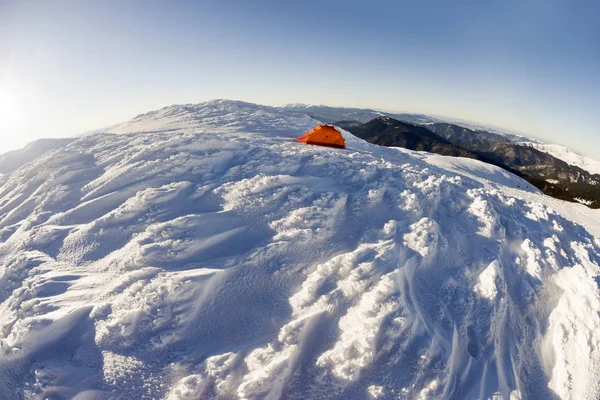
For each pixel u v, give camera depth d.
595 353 6.28
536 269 8.07
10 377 5.53
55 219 9.14
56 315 6.16
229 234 7.99
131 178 10.15
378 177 10.88
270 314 6.44
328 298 6.50
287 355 5.55
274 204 8.91
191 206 8.92
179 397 5.11
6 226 9.60
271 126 19.36
